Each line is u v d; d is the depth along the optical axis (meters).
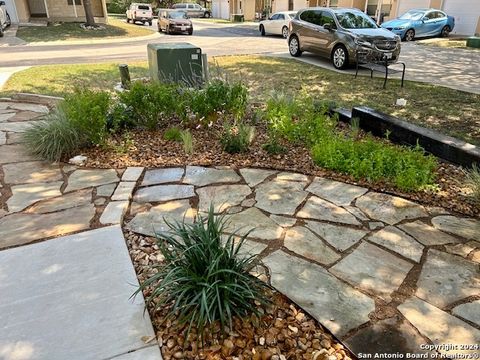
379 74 8.91
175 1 40.09
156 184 3.48
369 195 3.28
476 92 7.14
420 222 2.88
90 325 1.89
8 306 2.01
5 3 19.61
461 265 2.39
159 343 1.80
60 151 3.99
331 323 1.94
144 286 1.92
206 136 4.63
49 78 8.27
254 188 3.40
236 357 1.75
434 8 18.05
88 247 2.52
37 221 2.85
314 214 2.98
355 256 2.47
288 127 4.36
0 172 3.71
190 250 1.97
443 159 3.92
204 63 6.30
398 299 2.11
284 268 2.34
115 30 19.81
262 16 30.73
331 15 9.86
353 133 4.36
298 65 10.04
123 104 4.77
